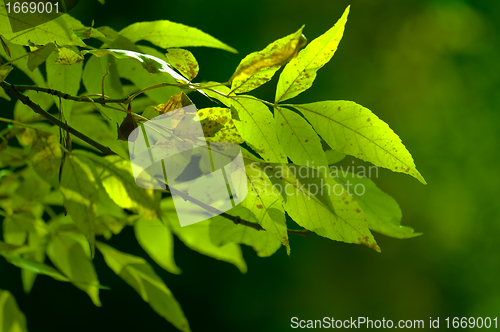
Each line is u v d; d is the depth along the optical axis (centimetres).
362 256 430
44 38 97
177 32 107
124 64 108
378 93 432
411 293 421
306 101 404
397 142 97
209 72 323
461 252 428
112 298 405
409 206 417
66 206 104
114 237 361
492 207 426
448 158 430
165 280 394
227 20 352
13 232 117
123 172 105
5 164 113
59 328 391
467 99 446
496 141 437
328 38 96
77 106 112
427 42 452
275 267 417
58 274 108
